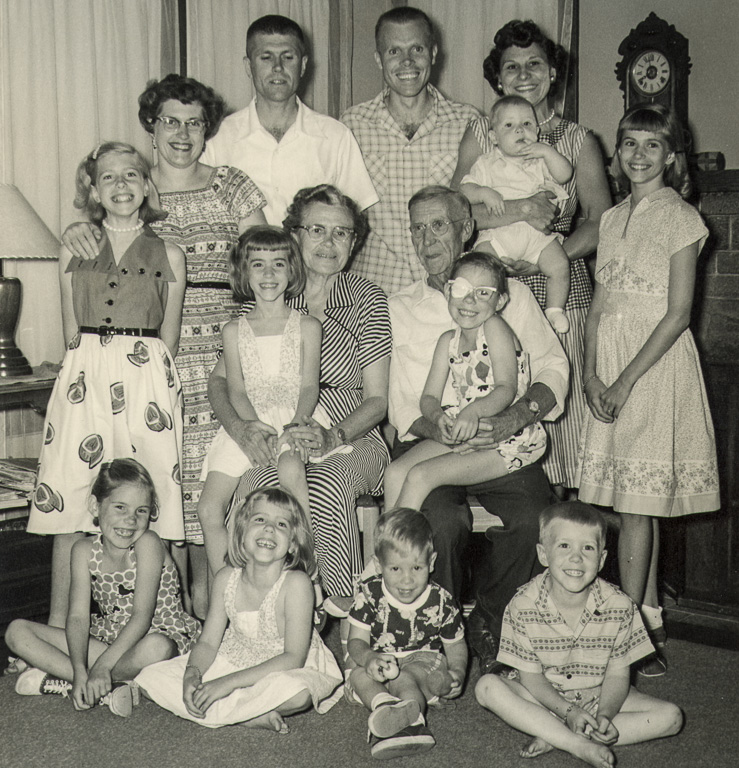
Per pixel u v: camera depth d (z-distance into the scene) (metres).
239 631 2.59
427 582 2.60
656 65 4.32
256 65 3.41
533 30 3.36
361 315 3.05
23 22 3.76
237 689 2.49
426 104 3.68
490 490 2.85
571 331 3.34
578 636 2.41
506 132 3.27
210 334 3.11
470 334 2.87
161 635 2.68
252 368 2.96
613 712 2.38
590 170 3.36
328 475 2.79
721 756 2.36
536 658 2.42
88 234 2.93
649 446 2.87
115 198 2.90
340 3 5.17
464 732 2.49
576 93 5.00
